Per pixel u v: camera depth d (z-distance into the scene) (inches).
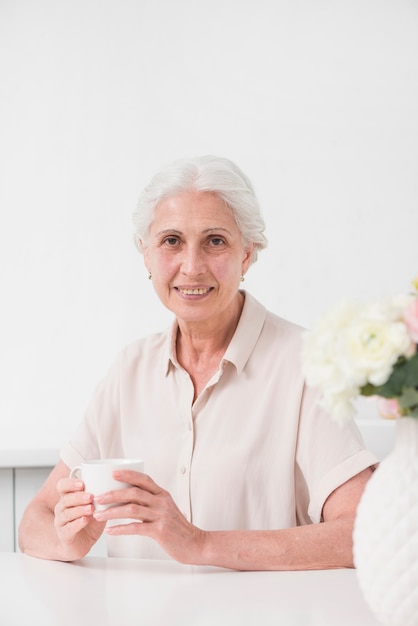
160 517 57.4
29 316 119.2
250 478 69.4
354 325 38.9
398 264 117.1
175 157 118.9
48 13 119.3
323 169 117.3
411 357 38.8
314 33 117.0
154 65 118.3
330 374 39.5
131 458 74.0
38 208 119.3
